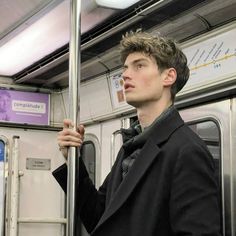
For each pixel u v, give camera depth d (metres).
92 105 5.64
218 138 3.89
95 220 2.31
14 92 6.29
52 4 3.79
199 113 4.08
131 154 2.07
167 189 1.82
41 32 4.54
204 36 3.82
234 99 3.78
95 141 5.70
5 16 4.22
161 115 1.99
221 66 3.68
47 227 6.34
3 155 6.17
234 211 3.64
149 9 3.69
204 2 3.50
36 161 6.37
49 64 5.41
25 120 6.32
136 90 2.01
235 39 3.54
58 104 6.52
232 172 3.71
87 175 2.35
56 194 6.45
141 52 2.04
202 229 1.68
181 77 2.11
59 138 2.14
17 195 6.12
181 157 1.81
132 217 1.85
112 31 4.24
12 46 5.01
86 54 4.96
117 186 2.06
